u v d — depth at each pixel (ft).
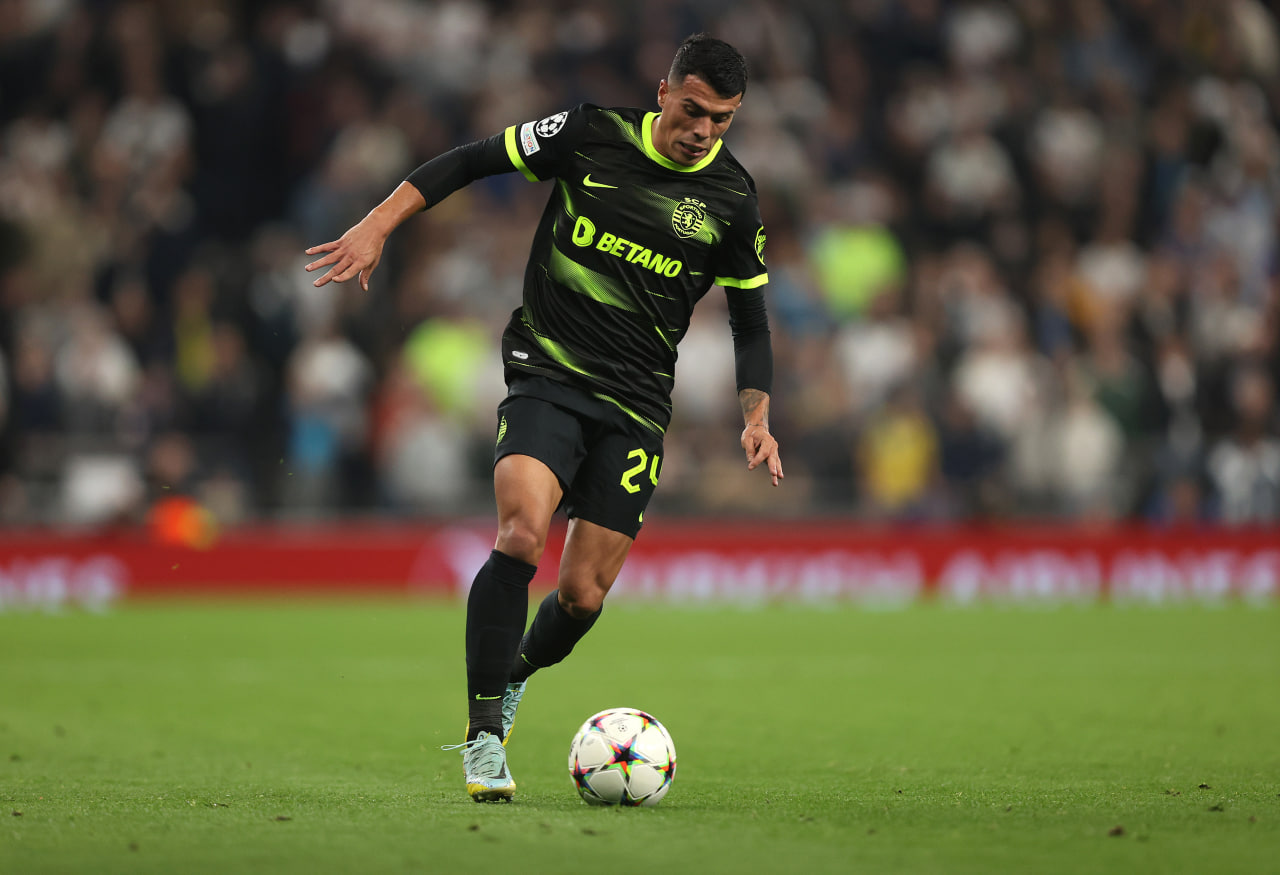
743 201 55.57
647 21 209.67
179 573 164.66
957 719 81.30
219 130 193.88
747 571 173.17
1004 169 212.84
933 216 208.54
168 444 163.94
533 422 52.95
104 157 188.34
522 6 210.59
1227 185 220.64
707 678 103.09
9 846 39.83
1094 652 121.08
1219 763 63.82
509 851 39.37
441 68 199.82
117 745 70.95
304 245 180.75
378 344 176.86
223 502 165.78
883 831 43.57
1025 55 227.20
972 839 42.19
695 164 54.65
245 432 167.32
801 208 200.23
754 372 57.16
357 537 168.96
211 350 169.37
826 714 83.66
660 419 55.47
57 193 183.93
